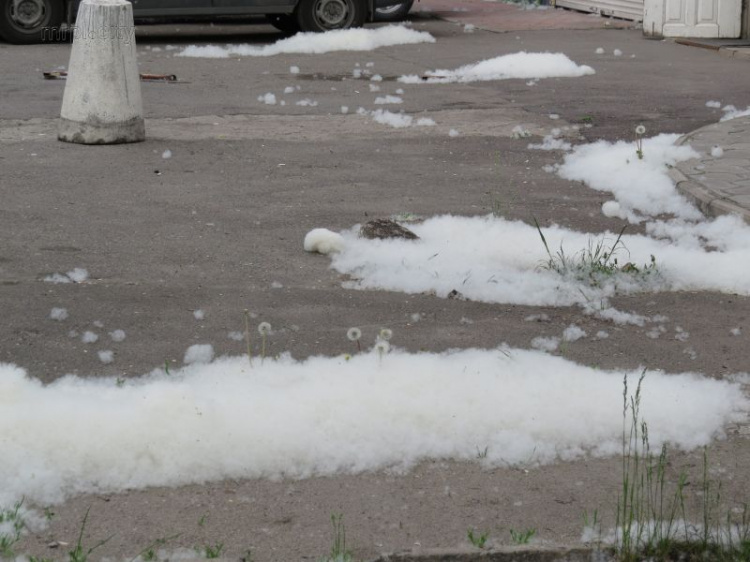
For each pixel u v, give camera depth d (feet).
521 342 19.13
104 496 13.84
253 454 14.65
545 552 12.36
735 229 25.77
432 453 14.96
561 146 35.94
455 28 71.51
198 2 62.28
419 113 41.98
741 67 54.03
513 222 26.68
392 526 13.25
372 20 66.28
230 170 32.17
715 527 13.06
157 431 14.80
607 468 14.69
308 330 19.58
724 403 16.53
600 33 67.72
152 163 32.91
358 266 23.25
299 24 64.69
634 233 26.11
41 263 23.21
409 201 28.84
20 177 30.73
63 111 35.53
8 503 13.48
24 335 19.04
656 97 45.47
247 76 51.34
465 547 12.57
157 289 21.71
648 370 17.83
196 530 13.11
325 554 12.60
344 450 14.85
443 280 22.21
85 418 14.96
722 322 20.27
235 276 22.62
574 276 22.50
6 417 14.89
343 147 35.65
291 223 26.55
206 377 17.03
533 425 15.56
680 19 63.82
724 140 35.32
